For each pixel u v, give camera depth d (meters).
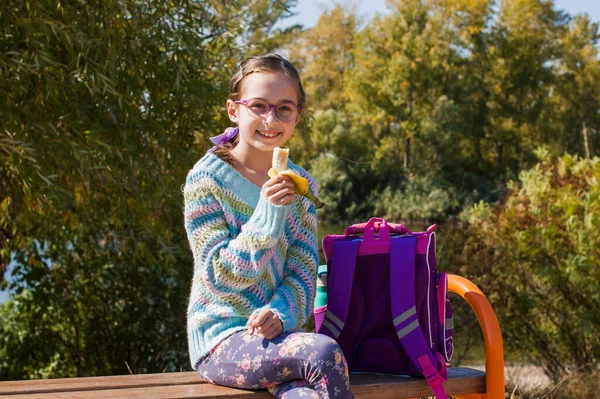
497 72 43.81
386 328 2.34
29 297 7.20
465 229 8.09
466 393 2.37
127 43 4.83
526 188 8.30
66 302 7.25
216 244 2.03
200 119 5.43
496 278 7.78
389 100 42.62
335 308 2.35
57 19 4.58
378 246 2.36
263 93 2.12
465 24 44.00
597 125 42.66
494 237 7.88
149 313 7.31
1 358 7.25
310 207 2.26
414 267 2.29
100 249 7.23
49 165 4.63
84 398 1.86
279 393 1.92
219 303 2.07
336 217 40.94
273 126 2.12
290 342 1.90
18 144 4.32
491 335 2.37
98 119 4.82
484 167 44.03
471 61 44.00
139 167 4.98
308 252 2.21
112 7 4.52
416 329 2.24
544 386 6.88
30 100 4.66
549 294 7.77
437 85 42.81
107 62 4.44
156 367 7.35
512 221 7.91
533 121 43.34
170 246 5.91
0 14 4.48
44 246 7.08
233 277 1.98
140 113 5.18
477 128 43.56
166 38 4.87
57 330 7.37
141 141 5.21
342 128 41.97
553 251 7.71
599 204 7.67
